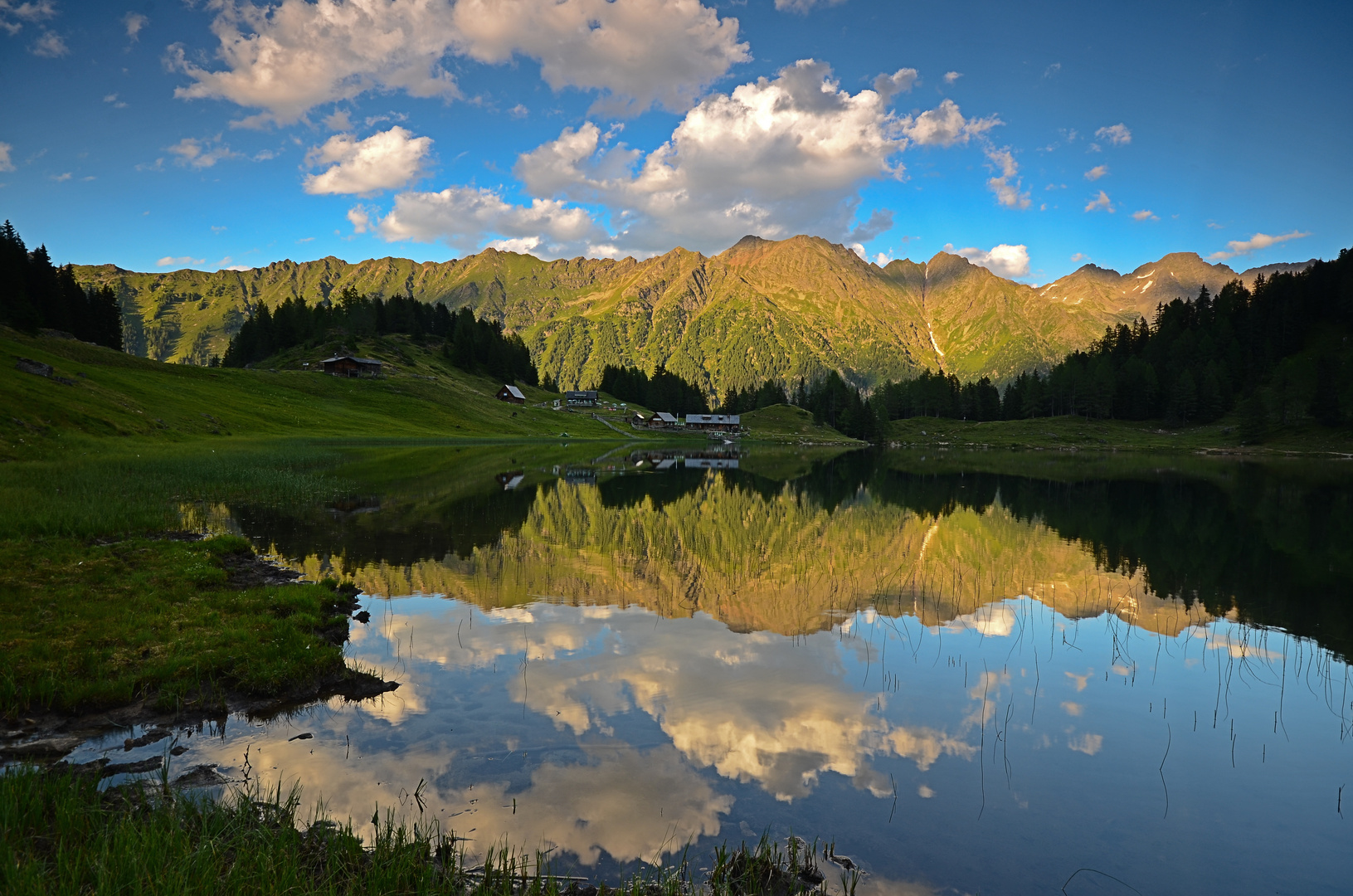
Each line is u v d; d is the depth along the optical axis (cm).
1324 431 12812
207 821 774
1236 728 1222
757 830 859
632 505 4238
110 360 10550
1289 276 18050
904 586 2212
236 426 9069
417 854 722
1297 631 1798
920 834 871
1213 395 15800
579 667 1404
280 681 1235
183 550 2098
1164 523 3731
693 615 1817
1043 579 2361
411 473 5897
